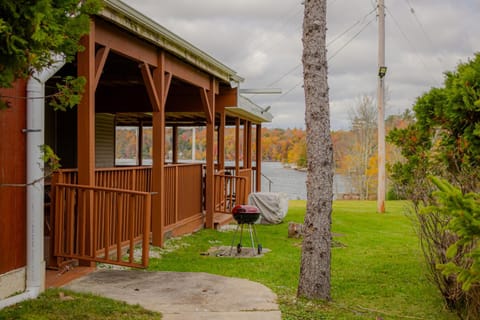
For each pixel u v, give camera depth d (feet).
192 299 15.23
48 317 12.12
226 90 36.19
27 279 13.78
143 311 13.52
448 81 16.52
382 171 45.52
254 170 56.39
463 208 8.30
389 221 38.75
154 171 24.52
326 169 16.03
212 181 33.40
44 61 8.69
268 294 16.19
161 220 24.64
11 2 7.04
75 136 34.58
